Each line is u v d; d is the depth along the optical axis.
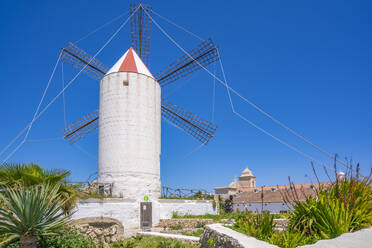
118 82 27.33
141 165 26.27
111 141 26.52
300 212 10.27
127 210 23.98
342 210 9.26
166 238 17.67
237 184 88.94
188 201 28.23
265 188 60.00
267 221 10.41
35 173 13.84
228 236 10.43
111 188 25.61
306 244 8.79
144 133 26.94
